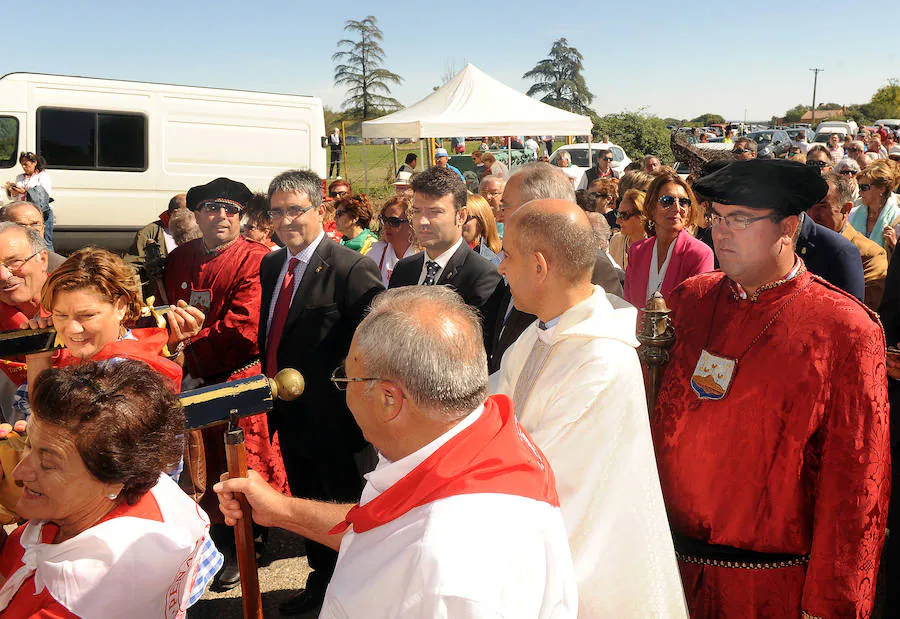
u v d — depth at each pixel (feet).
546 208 6.35
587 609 5.79
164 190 36.01
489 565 3.76
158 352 6.89
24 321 8.84
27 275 8.68
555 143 104.73
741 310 6.57
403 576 3.86
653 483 5.90
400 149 117.70
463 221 10.83
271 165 37.50
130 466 4.45
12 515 5.31
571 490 5.79
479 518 3.86
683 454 6.72
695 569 6.76
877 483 5.98
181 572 4.69
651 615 5.74
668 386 6.95
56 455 4.35
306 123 37.96
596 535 5.76
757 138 107.76
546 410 6.03
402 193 15.72
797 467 6.20
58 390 4.38
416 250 14.98
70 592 4.48
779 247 6.27
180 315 7.47
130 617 4.62
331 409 10.65
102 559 4.52
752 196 6.09
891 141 63.00
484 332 10.36
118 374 4.63
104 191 35.29
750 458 6.34
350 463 10.93
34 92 33.94
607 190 23.16
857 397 5.95
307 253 10.80
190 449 6.44
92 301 6.47
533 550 3.94
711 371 6.56
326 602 4.21
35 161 33.40
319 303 10.57
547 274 6.29
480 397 4.27
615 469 5.78
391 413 4.20
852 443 5.95
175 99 35.78
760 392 6.25
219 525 11.45
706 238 15.12
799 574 6.45
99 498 4.58
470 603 3.65
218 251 11.68
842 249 11.34
